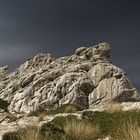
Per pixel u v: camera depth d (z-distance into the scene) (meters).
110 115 17.62
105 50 88.50
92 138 13.71
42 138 11.80
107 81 73.81
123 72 77.06
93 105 70.19
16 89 79.69
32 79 80.50
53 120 18.66
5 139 12.35
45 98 71.25
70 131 13.33
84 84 72.56
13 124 22.97
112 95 71.19
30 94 73.81
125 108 23.39
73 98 69.31
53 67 85.56
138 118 16.20
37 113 32.78
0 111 53.28
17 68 96.56
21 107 71.00
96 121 16.88
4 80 91.25
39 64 93.94
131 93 72.62
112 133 13.29
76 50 90.62
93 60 85.56
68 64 84.38
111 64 79.56
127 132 12.14
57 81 74.38
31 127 12.84
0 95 79.38
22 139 11.66
